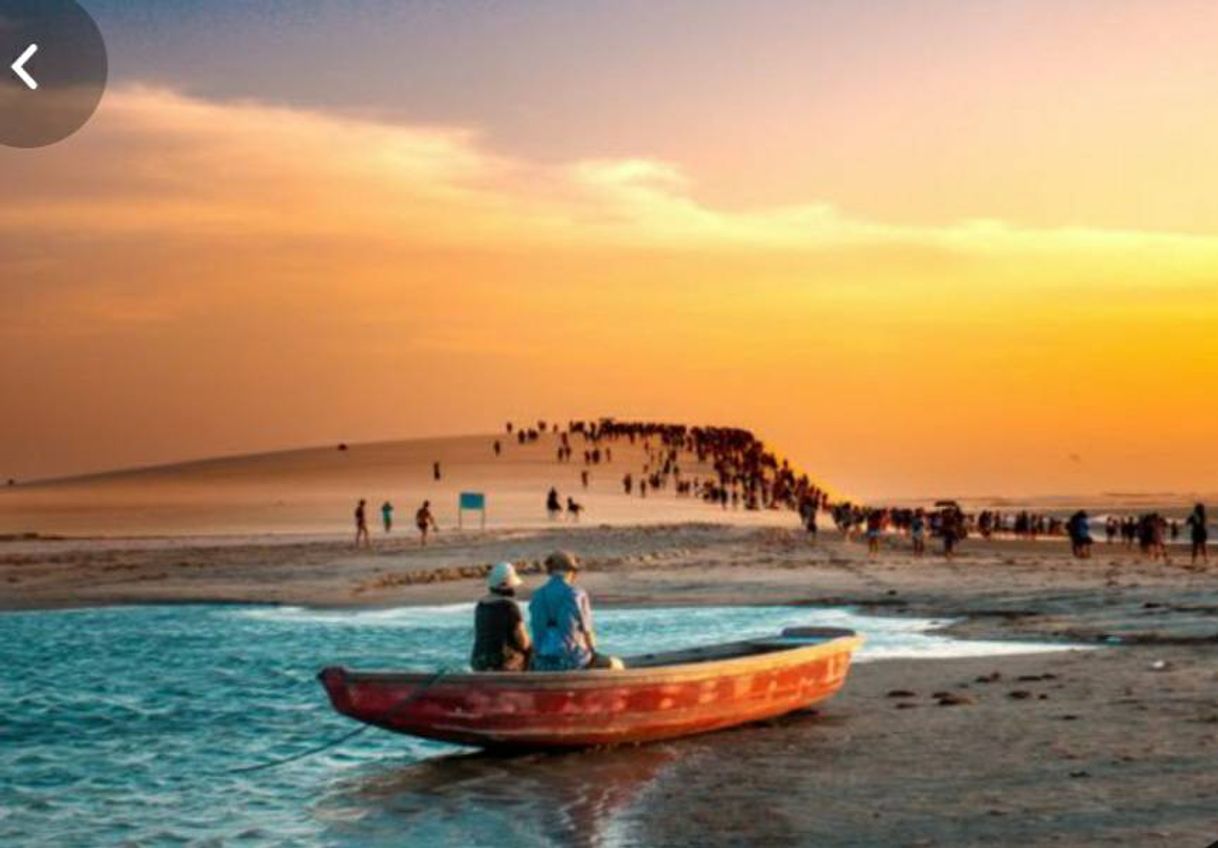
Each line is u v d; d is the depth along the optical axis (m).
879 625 32.88
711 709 17.05
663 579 49.31
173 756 17.55
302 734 18.98
